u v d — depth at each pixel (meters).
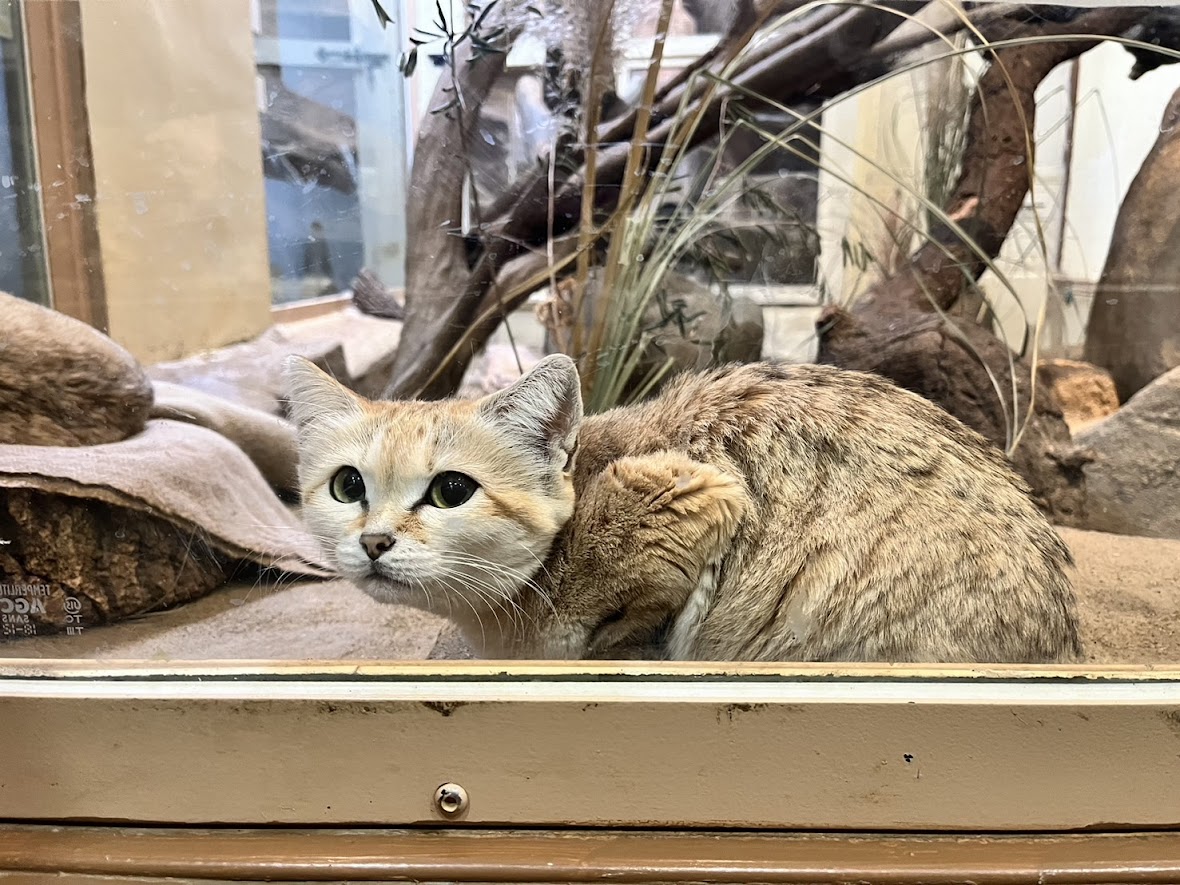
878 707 0.31
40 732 0.31
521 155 0.49
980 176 0.54
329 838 0.32
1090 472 0.49
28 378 0.40
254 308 0.49
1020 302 0.54
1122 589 0.41
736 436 0.38
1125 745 0.31
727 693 0.31
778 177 0.54
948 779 0.31
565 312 0.49
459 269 0.50
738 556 0.36
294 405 0.39
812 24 0.48
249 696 0.31
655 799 0.32
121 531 0.39
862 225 0.55
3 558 0.37
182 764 0.32
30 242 0.44
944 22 0.48
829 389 0.39
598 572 0.36
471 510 0.35
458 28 0.47
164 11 0.44
